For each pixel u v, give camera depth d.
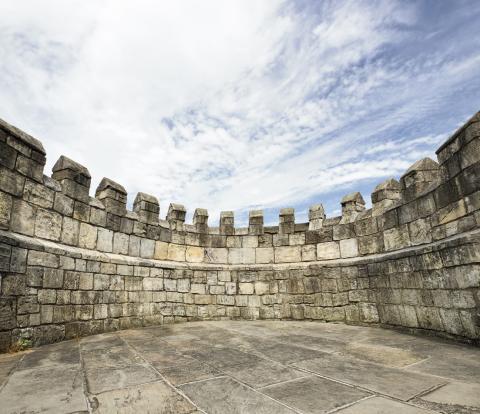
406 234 8.63
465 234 6.38
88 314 8.22
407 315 8.05
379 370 4.48
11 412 3.12
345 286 10.23
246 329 9.04
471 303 6.06
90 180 9.18
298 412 3.06
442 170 7.20
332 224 11.29
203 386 3.90
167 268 11.02
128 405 3.30
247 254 12.38
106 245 9.48
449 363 4.74
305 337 7.52
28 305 6.59
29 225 7.16
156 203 11.42
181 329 9.16
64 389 3.81
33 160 7.39
